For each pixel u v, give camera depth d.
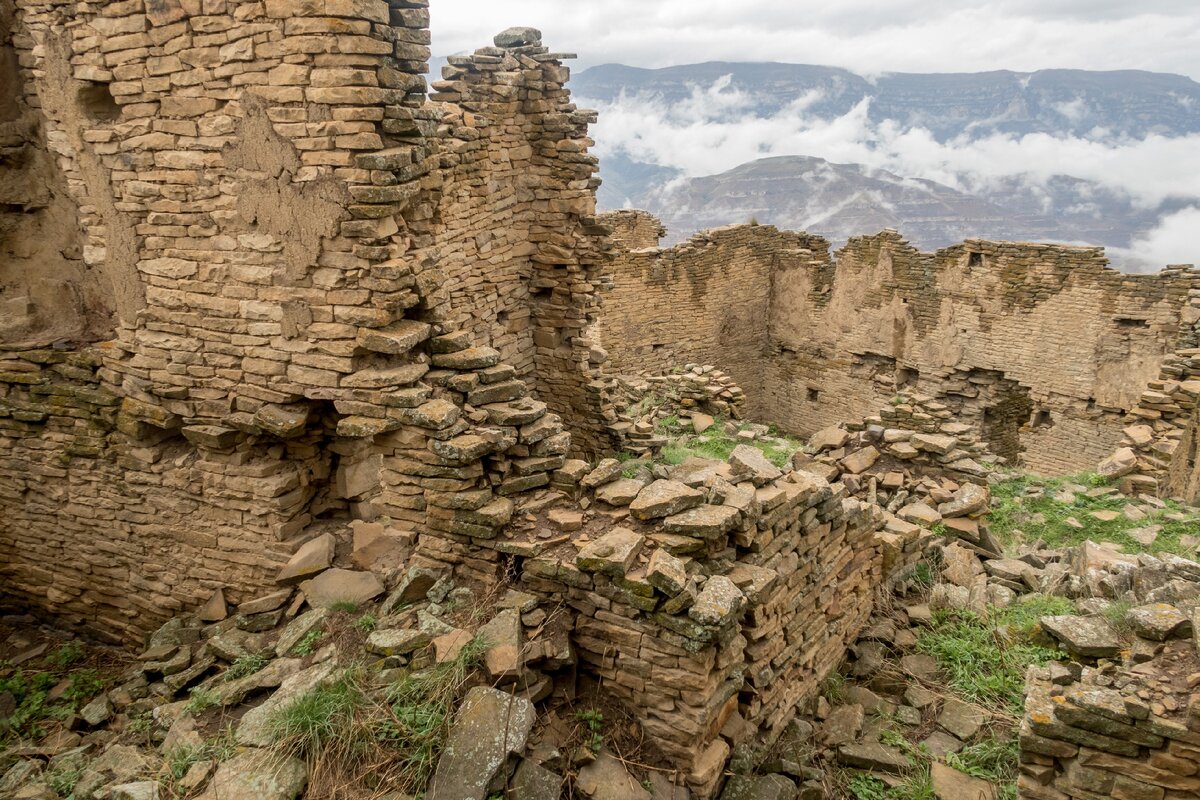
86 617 10.03
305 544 8.59
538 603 7.08
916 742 7.89
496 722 5.70
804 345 30.17
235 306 7.99
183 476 8.94
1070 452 23.56
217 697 6.58
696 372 20.25
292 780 5.42
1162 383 16.33
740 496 7.21
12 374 9.40
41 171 8.96
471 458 7.36
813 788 7.14
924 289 25.84
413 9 7.48
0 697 8.55
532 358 14.38
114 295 8.70
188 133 7.68
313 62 6.93
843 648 9.25
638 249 26.31
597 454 14.45
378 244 7.40
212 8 7.15
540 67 12.98
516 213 13.30
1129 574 9.29
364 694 6.04
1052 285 22.94
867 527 9.47
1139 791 5.80
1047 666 6.90
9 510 9.98
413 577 7.41
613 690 6.84
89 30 7.86
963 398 25.88
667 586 6.23
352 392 7.70
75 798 5.83
